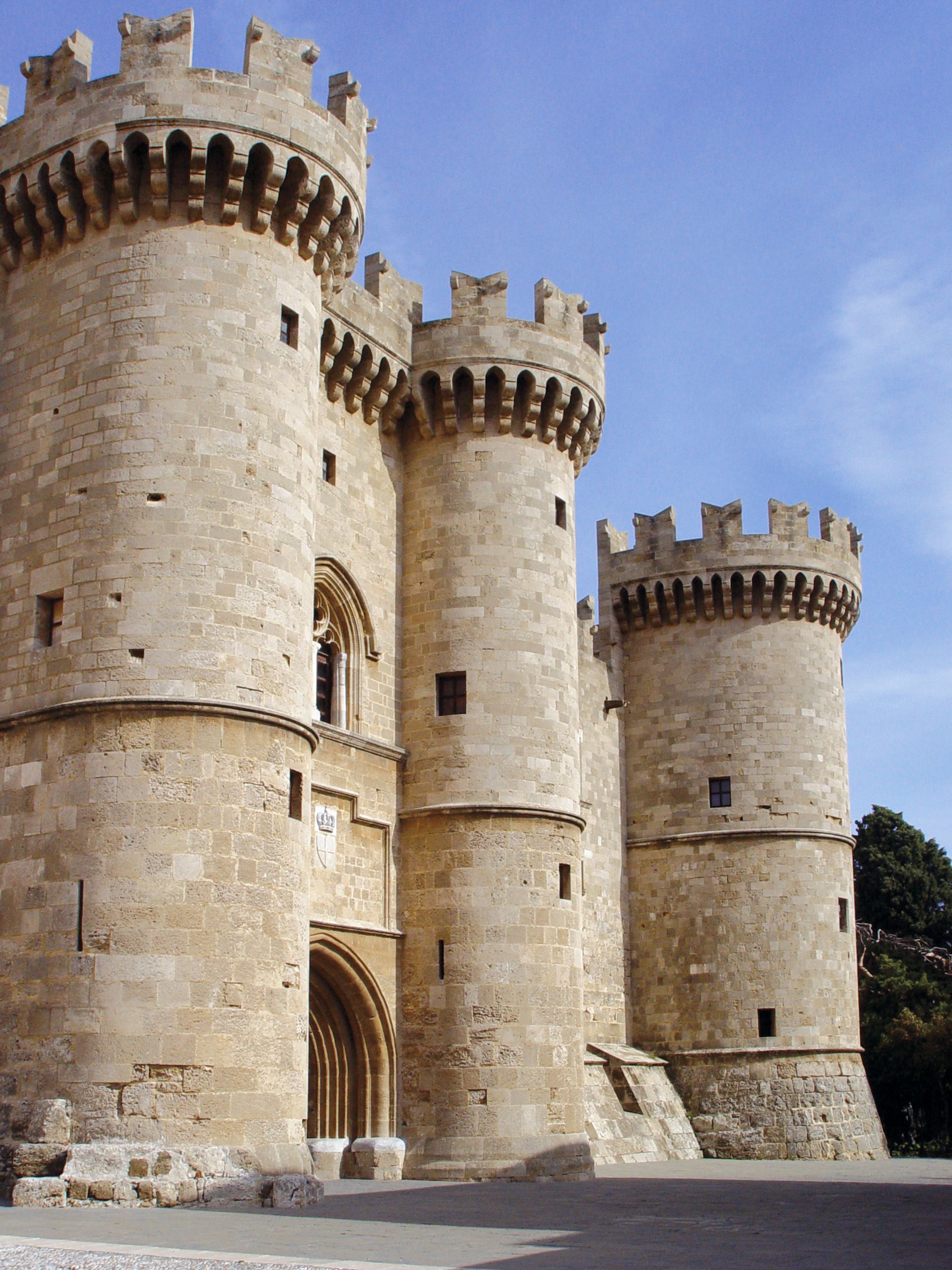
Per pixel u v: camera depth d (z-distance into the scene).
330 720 36.22
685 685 55.94
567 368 40.03
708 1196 29.73
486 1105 34.19
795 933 52.56
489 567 38.25
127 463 28.16
